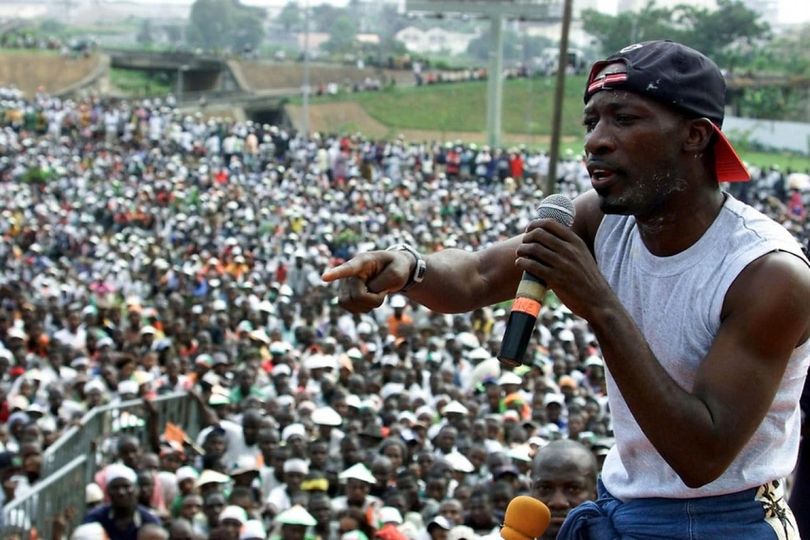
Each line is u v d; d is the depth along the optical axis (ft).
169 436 42.09
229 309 72.28
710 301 8.72
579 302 8.25
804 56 219.41
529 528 9.99
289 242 102.22
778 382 8.50
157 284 88.63
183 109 241.55
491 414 47.11
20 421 43.47
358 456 37.76
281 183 142.72
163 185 133.39
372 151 154.10
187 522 31.99
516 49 397.19
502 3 177.27
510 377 48.55
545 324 69.15
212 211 119.55
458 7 177.27
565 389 49.96
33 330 59.52
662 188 8.75
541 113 224.74
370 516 33.24
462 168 150.30
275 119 253.03
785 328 8.43
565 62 79.71
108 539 31.65
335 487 37.58
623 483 9.52
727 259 8.74
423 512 35.37
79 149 164.25
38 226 112.98
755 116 194.90
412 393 50.70
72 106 185.78
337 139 161.99
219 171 147.13
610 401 9.46
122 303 83.56
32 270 97.96
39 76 259.39
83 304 75.31
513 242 10.73
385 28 498.69
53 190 135.23
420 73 269.23
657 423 8.20
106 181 140.97
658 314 9.01
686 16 229.66
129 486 31.78
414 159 153.99
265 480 38.32
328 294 76.84
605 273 9.57
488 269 10.63
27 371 52.54
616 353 8.19
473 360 55.31
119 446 37.55
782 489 9.27
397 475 36.47
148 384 47.47
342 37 468.34
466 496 35.65
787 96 198.59
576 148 208.44
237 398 49.70
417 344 59.31
